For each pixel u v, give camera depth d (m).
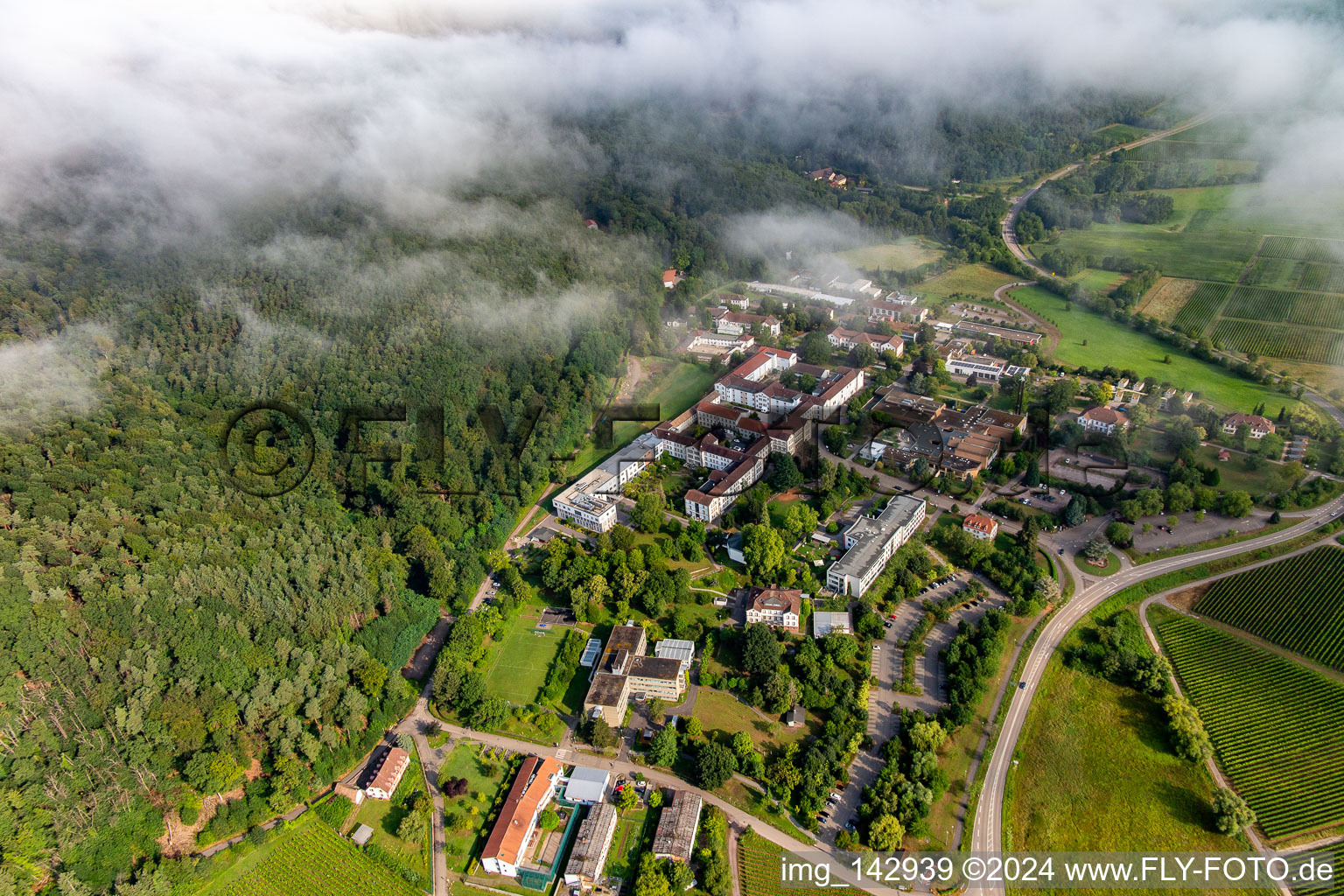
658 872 195.50
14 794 198.88
